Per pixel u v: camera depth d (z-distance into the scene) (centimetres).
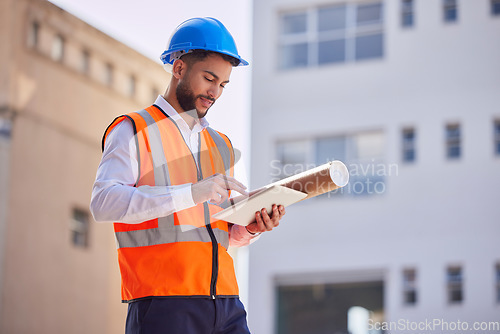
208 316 237
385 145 1841
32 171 1952
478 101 1816
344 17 1922
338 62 1906
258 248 1838
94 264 2059
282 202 247
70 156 2033
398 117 1847
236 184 239
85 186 2067
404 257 1766
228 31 261
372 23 1903
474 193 1775
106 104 2072
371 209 1798
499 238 1739
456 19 1858
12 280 1869
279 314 1806
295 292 1817
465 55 1844
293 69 1922
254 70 1925
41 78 1978
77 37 2020
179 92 254
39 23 1978
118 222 240
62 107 2017
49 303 1939
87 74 2017
